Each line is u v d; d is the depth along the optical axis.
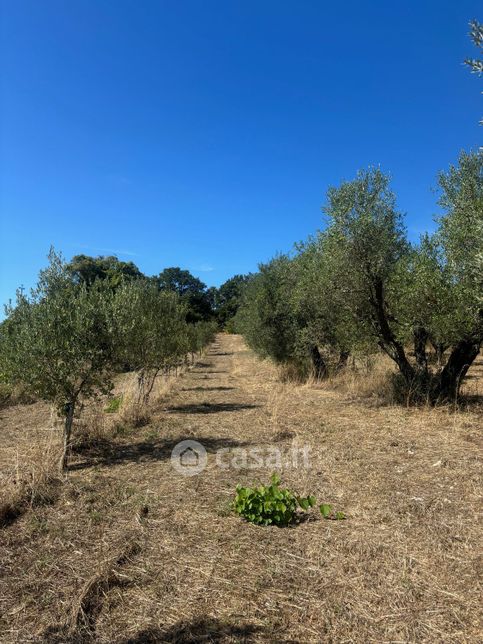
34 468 5.97
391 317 11.75
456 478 6.00
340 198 10.84
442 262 9.77
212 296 99.94
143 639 3.05
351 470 6.46
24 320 7.13
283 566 3.90
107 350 7.33
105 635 3.09
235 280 100.00
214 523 4.78
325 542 4.32
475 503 5.17
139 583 3.69
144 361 11.75
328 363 18.11
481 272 7.69
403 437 8.27
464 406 10.66
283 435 8.60
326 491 5.67
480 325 9.25
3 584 3.72
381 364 16.80
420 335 11.57
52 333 6.89
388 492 5.55
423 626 3.12
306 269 14.42
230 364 29.16
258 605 3.38
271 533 4.53
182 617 3.26
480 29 3.58
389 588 3.56
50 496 5.53
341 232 10.75
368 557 4.02
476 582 3.61
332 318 13.02
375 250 10.59
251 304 19.39
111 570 3.80
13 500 5.21
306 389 15.26
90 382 7.33
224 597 3.48
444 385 11.08
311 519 4.87
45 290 7.38
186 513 5.05
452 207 9.84
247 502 4.84
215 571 3.84
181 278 95.75
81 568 3.93
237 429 9.38
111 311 7.43
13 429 10.04
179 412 11.71
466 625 3.12
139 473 6.53
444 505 5.13
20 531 4.68
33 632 3.13
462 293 8.84
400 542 4.29
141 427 9.71
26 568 3.96
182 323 15.45
